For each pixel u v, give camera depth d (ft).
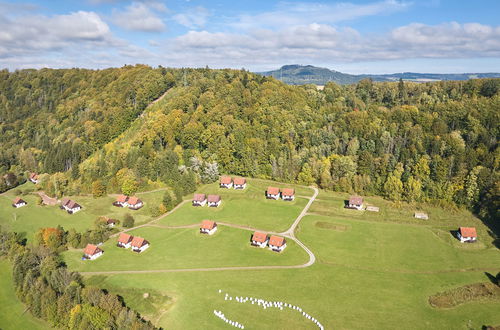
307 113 633.20
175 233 439.22
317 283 327.47
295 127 604.49
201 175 577.43
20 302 335.47
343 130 584.81
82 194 572.10
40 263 366.02
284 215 462.60
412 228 417.49
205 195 525.34
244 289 324.60
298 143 588.91
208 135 611.88
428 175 476.13
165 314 299.99
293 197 504.02
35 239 426.51
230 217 467.93
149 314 302.04
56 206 541.75
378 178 497.87
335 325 275.18
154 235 439.22
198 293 322.96
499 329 260.62
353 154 536.42
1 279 371.97
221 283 335.47
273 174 565.94
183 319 291.99
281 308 297.33
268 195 510.99
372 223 432.66
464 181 448.24
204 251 394.73
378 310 289.12
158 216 487.61
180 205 513.86
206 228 430.20
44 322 306.14
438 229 411.34
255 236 400.26
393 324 273.75
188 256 386.93
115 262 384.88
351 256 367.86
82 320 277.64
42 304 306.96
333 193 516.32
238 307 301.84
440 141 499.51
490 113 515.09
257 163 580.30
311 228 426.92
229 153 597.93
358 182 504.84
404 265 348.59
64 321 292.20
